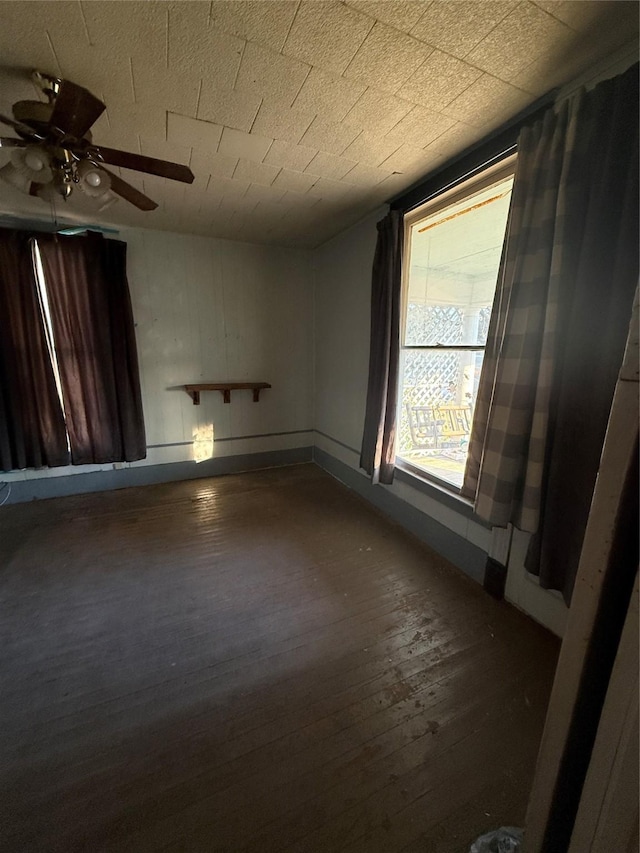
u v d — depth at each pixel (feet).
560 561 5.00
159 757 3.83
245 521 9.17
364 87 4.76
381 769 3.75
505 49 4.14
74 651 5.17
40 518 9.15
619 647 1.67
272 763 3.79
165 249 10.69
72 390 9.84
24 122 4.27
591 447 4.41
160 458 11.64
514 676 4.85
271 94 4.89
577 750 2.08
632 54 4.07
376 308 8.72
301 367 13.20
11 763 3.76
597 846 1.89
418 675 4.85
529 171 5.09
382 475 8.96
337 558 7.59
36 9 3.59
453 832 3.26
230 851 3.12
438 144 6.12
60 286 9.32
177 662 5.01
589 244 4.26
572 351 4.53
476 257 11.28
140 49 4.12
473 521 6.88
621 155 3.99
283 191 7.93
